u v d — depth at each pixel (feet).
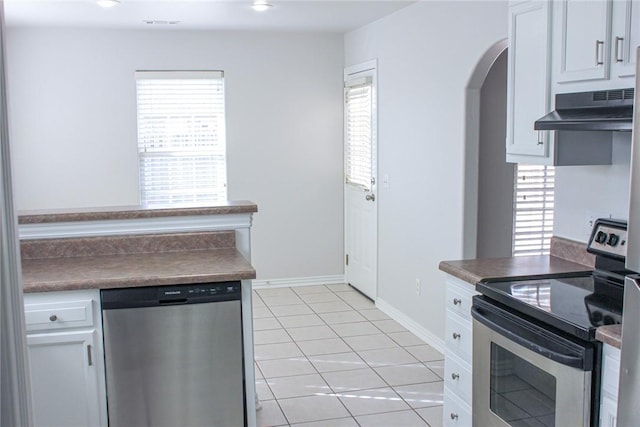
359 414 11.22
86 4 14.74
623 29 7.26
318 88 20.10
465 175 13.03
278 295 19.44
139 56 18.70
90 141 18.66
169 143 19.29
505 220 14.48
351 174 19.93
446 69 13.56
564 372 6.68
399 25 15.88
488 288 8.21
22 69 18.03
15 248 3.70
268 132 19.88
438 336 14.43
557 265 9.45
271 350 14.55
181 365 9.18
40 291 8.64
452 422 9.73
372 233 18.30
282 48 19.67
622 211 8.78
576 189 9.71
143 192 19.30
